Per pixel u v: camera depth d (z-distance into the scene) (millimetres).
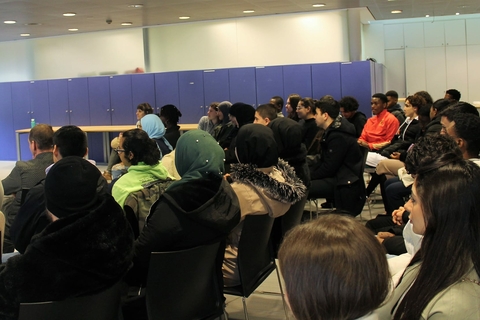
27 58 12117
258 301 3422
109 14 8695
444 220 1241
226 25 10531
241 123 5176
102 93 11352
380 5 9047
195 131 2443
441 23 12109
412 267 1430
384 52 12539
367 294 828
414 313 1227
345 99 6535
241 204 2566
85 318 1724
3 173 10156
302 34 10055
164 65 11109
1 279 1615
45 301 1615
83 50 11625
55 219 1787
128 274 2334
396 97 7305
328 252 832
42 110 11859
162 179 2877
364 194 4578
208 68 10773
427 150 1419
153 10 8461
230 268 2688
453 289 1205
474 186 1238
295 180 2850
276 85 10156
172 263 2080
